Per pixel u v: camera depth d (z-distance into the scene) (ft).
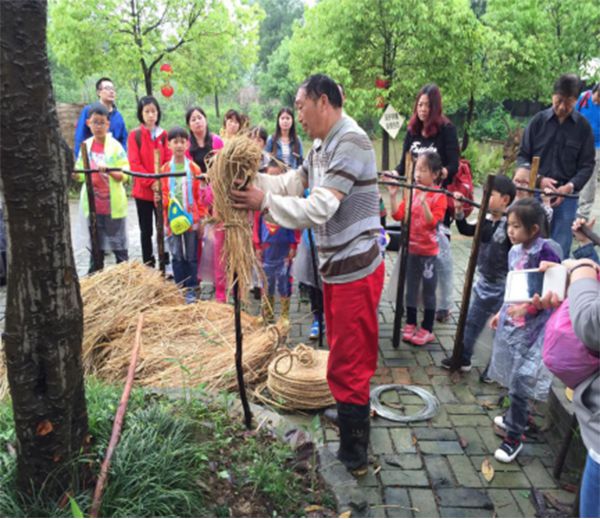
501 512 8.91
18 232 6.20
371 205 8.62
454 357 13.16
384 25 35.50
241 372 9.04
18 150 5.92
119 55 32.73
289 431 9.20
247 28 35.81
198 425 9.07
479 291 12.81
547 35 39.68
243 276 8.39
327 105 8.26
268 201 7.83
